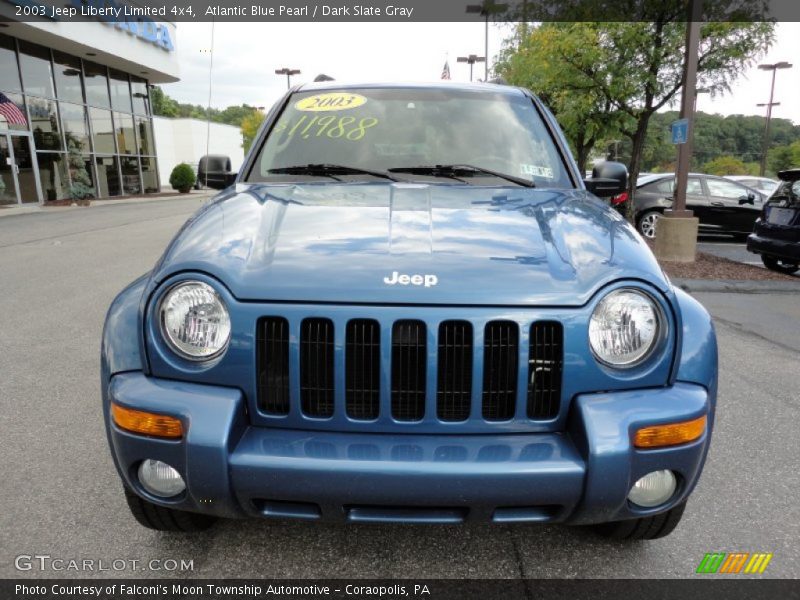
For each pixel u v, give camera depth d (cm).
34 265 848
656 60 1034
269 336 185
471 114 323
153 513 219
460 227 216
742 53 995
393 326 181
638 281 190
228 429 177
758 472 301
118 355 195
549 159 306
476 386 183
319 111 330
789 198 852
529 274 190
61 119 2133
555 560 229
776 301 699
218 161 334
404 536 243
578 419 181
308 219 224
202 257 194
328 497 175
